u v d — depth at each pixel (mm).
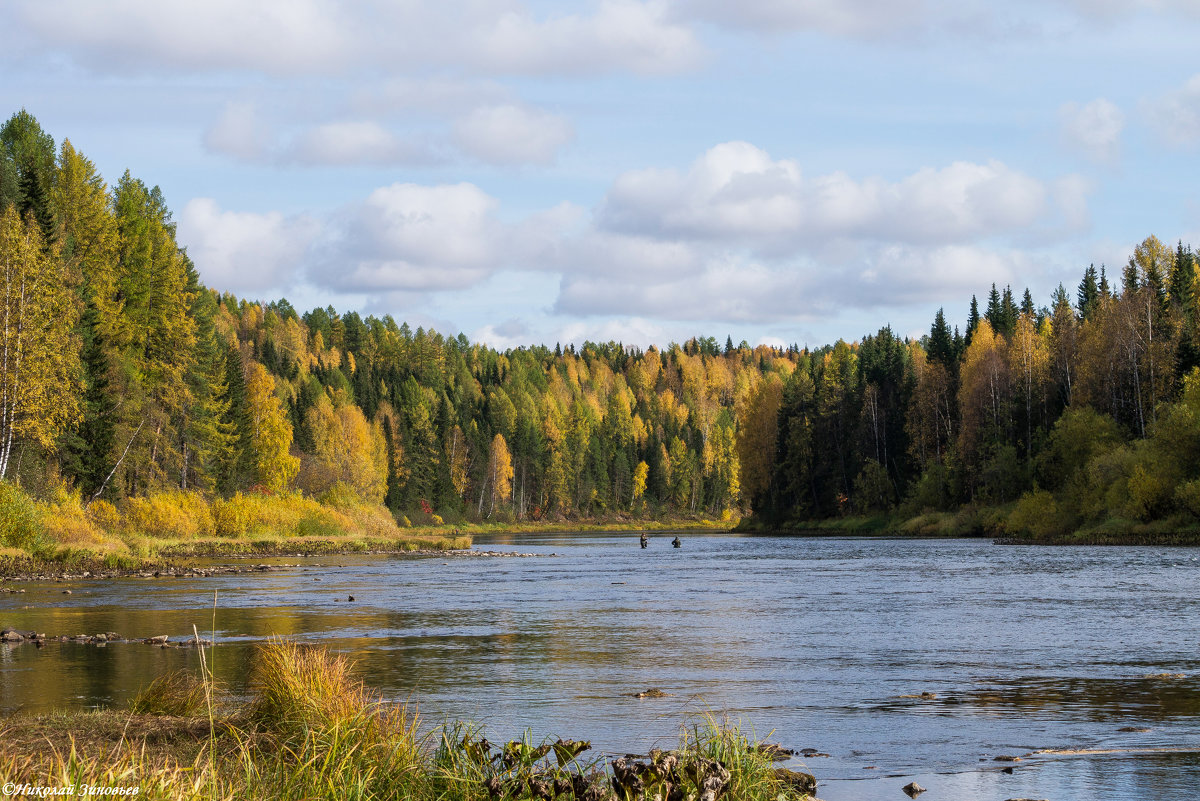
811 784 11562
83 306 64562
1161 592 35656
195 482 91312
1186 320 89188
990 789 11875
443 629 27375
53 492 60219
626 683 18906
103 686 17906
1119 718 15727
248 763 9352
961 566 51156
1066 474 82188
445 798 9594
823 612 31266
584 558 69438
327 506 93000
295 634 26156
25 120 87625
